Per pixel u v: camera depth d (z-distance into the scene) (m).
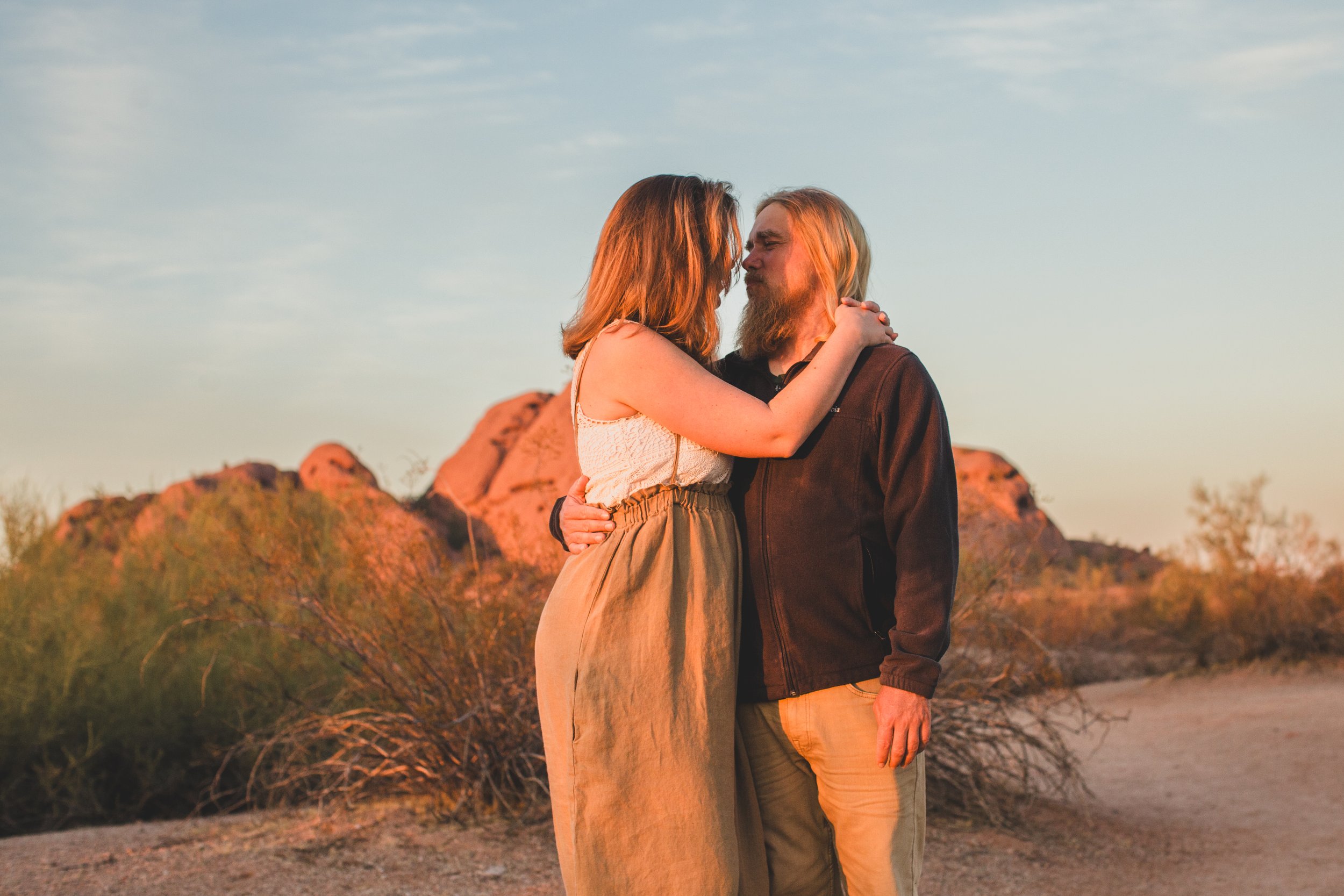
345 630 5.24
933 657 2.20
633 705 2.22
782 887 2.44
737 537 2.39
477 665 4.96
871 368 2.34
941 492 2.25
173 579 7.14
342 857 4.30
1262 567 11.91
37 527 7.68
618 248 2.41
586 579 2.32
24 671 6.32
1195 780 6.36
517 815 4.81
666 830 2.19
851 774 2.30
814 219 2.51
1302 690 9.62
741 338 2.62
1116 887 4.25
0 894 3.88
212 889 3.92
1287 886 4.21
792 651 2.33
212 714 6.18
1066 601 13.68
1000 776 5.73
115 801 5.99
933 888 4.23
